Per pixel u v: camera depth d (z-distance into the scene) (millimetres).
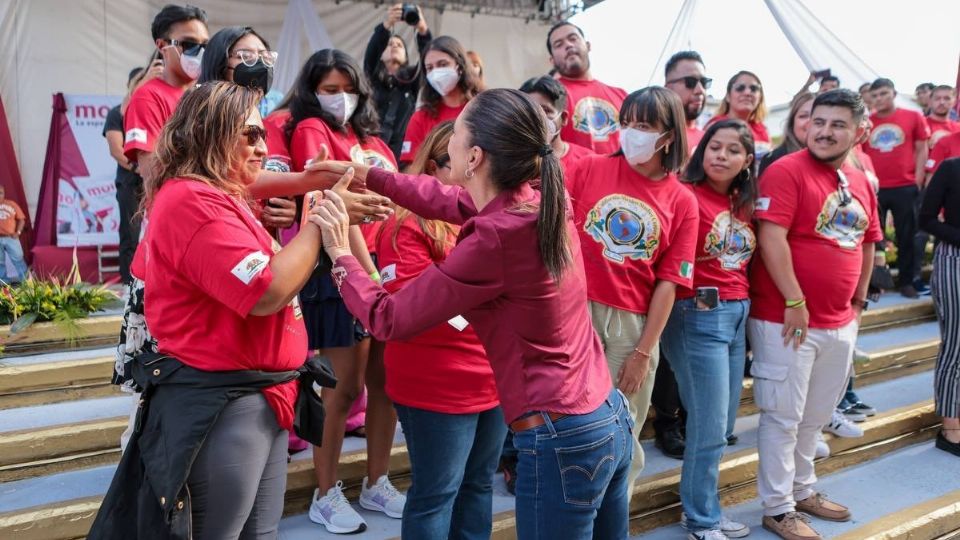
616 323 2551
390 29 3951
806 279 2795
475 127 1611
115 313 3979
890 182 6062
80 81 6441
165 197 1516
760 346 2883
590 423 1627
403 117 3980
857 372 4512
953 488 3447
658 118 2402
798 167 2775
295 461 2775
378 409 2662
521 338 1622
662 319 2557
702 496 2797
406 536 2053
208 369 1518
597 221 2549
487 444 2180
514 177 1600
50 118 6336
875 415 3924
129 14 6625
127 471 1579
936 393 3949
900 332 5449
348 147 2570
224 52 2148
